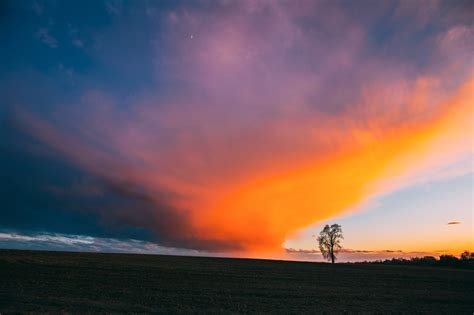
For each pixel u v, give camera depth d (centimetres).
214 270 5669
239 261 8938
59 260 5769
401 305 2983
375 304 3003
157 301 2750
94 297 2797
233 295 3256
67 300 2577
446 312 2722
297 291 3672
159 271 5044
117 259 7000
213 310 2459
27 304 2356
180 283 3934
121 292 3125
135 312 2286
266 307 2703
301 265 8338
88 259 6444
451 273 6712
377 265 9656
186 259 8744
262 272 5744
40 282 3450
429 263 10750
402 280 5125
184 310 2400
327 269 7025
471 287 4409
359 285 4388
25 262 5066
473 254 10362
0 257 5459
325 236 10606
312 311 2600
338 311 2633
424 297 3456
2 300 2452
